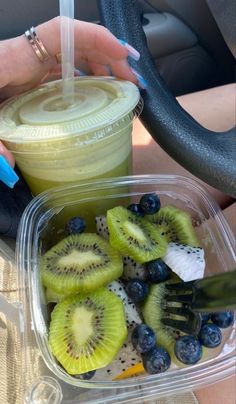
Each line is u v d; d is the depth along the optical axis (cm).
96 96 20
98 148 19
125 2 24
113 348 17
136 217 20
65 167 20
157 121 21
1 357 19
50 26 21
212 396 18
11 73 21
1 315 20
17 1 29
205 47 36
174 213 21
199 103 31
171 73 36
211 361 17
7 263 21
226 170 20
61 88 21
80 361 17
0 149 19
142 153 27
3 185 22
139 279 19
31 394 17
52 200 21
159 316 18
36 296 18
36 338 17
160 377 17
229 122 29
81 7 31
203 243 21
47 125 19
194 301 16
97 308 18
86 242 20
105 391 17
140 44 23
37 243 20
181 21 34
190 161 21
